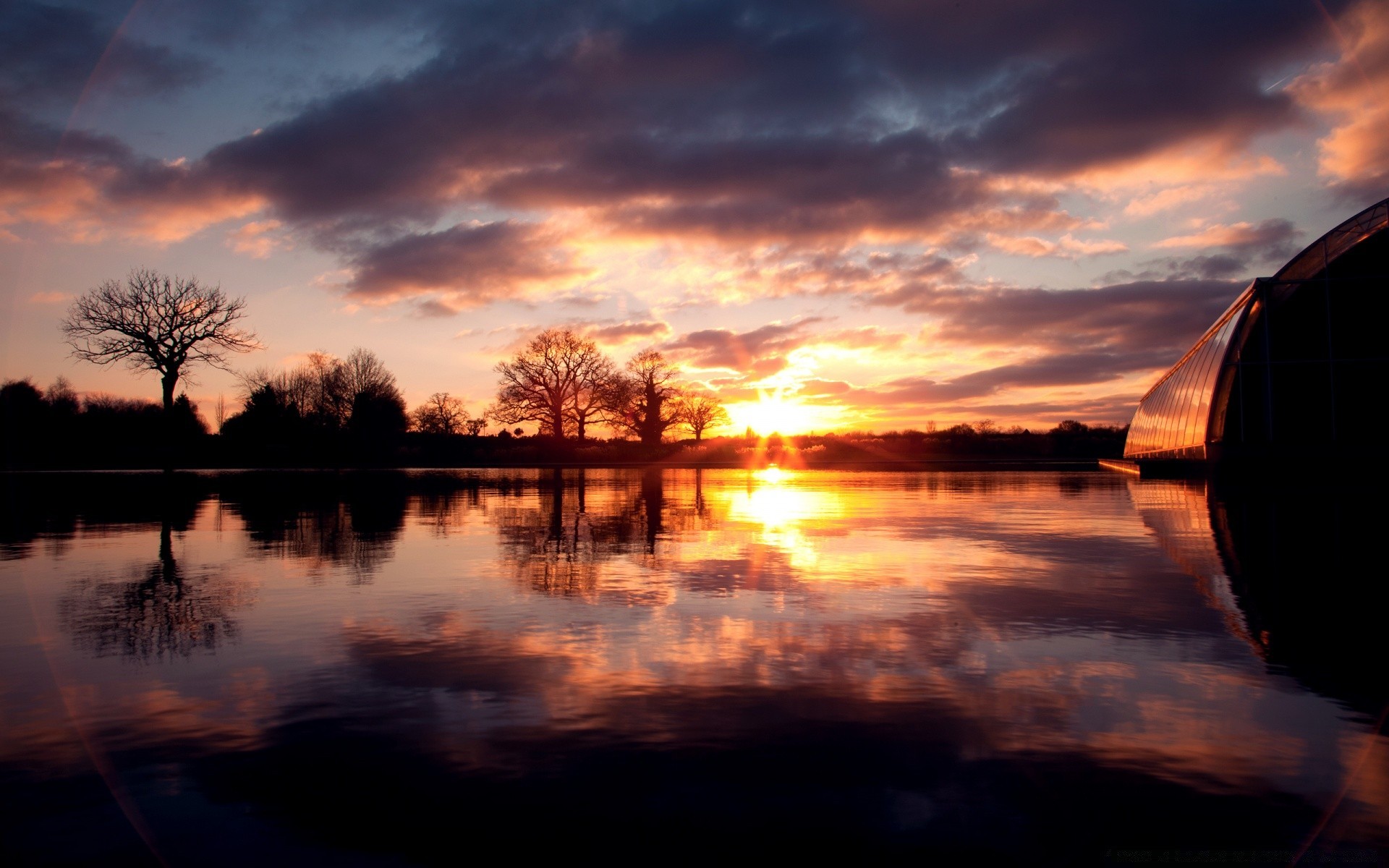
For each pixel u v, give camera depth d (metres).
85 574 9.02
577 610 6.99
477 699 4.68
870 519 15.20
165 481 32.12
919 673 5.14
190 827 3.22
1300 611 6.84
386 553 10.69
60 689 4.87
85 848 3.08
